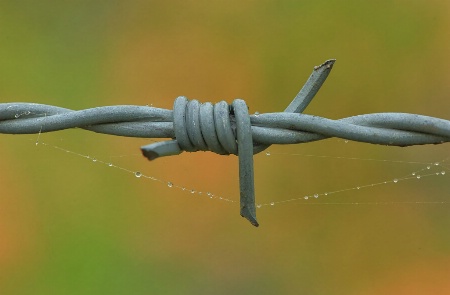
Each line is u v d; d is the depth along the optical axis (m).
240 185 0.30
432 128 0.30
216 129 0.30
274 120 0.30
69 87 0.49
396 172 0.45
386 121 0.30
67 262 0.44
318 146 0.46
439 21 0.50
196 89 0.49
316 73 0.30
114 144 0.45
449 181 0.44
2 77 0.49
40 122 0.31
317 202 0.45
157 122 0.31
